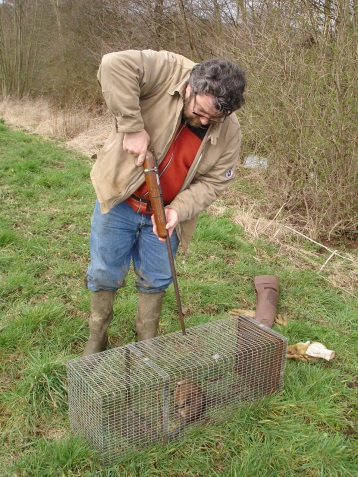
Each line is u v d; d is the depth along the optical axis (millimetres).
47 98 18719
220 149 2641
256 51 6551
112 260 2816
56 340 3336
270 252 5062
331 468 2432
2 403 2746
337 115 5180
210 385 2652
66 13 17031
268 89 6070
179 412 2549
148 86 2391
